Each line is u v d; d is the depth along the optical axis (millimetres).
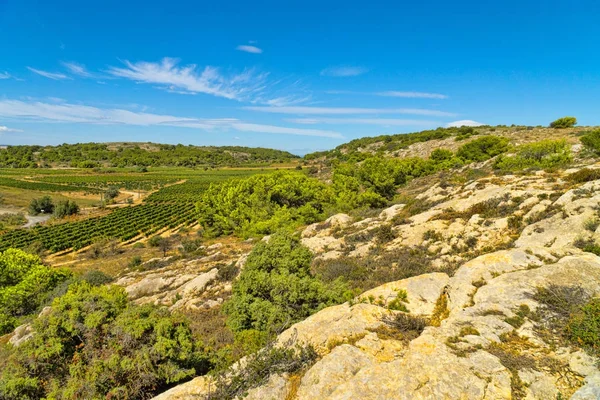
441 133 101875
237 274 18547
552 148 31328
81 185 130750
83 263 42062
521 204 15297
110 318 8445
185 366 8203
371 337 7059
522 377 5297
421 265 13305
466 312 7320
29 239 57562
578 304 6719
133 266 31969
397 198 37656
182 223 68000
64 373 8023
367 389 5285
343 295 10750
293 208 36812
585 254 8898
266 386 6070
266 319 9773
